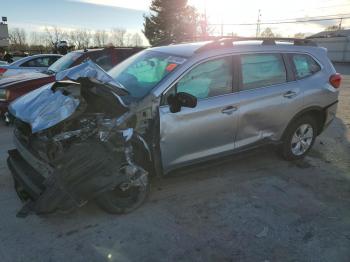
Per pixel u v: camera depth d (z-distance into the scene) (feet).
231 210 12.65
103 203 11.59
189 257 10.10
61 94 11.31
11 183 14.43
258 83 14.88
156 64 13.83
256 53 14.92
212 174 15.66
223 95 13.75
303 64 16.67
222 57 13.83
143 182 12.12
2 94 22.90
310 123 17.26
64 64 26.81
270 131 15.57
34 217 11.94
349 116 27.66
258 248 10.55
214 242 10.79
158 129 12.10
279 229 11.53
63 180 10.11
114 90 11.24
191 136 12.94
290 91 15.74
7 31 130.93
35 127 10.27
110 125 10.94
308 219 12.17
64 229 11.30
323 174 15.98
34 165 11.19
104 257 10.02
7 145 19.42
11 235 10.94
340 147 19.84
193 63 12.98
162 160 12.52
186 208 12.71
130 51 28.68
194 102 11.63
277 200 13.47
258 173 15.92
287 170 16.33
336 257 10.22
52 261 9.82
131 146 11.64
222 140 13.96
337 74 17.80
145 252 10.27
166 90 12.29
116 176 10.93
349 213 12.64
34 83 23.77
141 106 11.74
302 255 10.28
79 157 10.31
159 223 11.72
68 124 10.73
